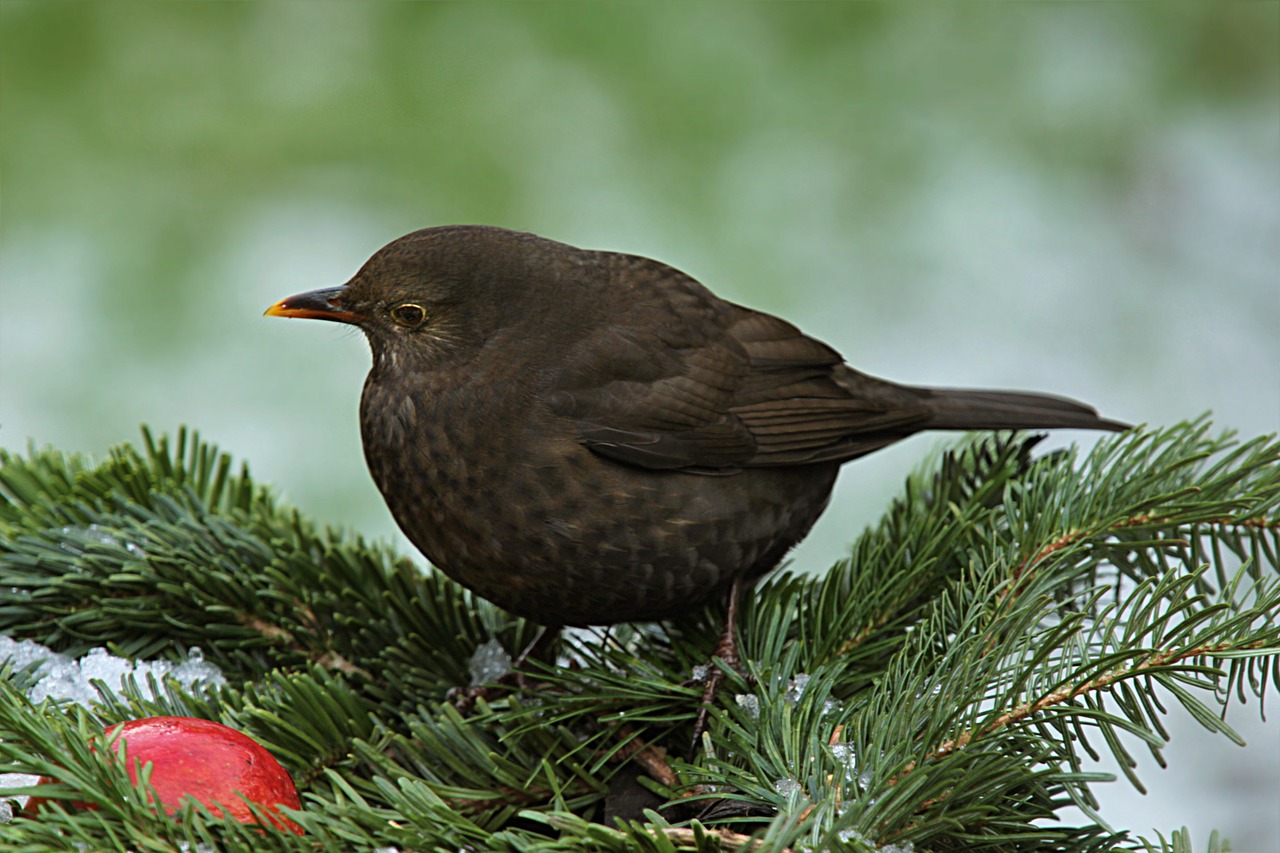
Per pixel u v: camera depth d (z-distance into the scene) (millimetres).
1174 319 11734
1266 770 9102
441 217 10562
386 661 5691
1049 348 11727
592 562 6211
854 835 3826
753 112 10906
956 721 4285
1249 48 11625
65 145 10477
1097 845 4332
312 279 10531
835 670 4812
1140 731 4074
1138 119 11734
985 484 5875
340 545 6137
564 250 6887
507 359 6395
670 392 6574
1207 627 4301
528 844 3826
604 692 5242
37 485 6141
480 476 6168
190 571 5562
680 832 3922
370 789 4660
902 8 11242
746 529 6672
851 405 7184
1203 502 5273
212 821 3785
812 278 11016
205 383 10383
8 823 3871
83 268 10430
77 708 4270
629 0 10891
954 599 5105
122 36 10617
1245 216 11969
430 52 10781
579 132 10672
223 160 10602
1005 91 11523
